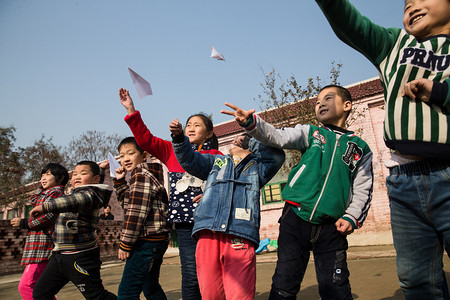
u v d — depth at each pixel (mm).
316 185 1906
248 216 1938
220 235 1944
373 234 8836
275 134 1847
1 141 17938
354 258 6113
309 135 2037
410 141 1372
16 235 8344
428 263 1455
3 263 7930
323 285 1836
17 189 17859
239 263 1864
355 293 3131
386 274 4023
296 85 9297
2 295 4938
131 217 2367
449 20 1449
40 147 18656
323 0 1479
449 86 1247
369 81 10797
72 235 2504
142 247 2398
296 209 1928
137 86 2035
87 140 23609
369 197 2045
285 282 1864
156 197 2531
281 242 1974
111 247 10766
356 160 2029
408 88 1332
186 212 2430
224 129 12953
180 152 2021
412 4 1521
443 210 1341
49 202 2404
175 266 7602
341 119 2264
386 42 1553
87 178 2998
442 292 1473
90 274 2512
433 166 1358
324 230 1876
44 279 2527
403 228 1492
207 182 2107
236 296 1801
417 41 1533
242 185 2020
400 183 1461
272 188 10633
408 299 1530
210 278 1923
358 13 1547
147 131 2557
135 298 2342
